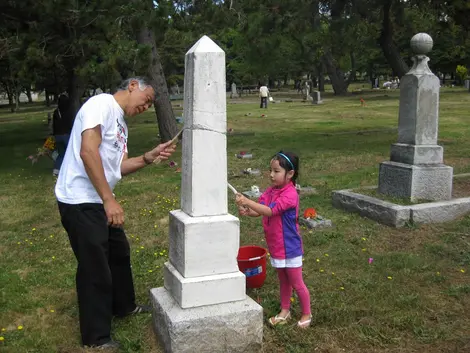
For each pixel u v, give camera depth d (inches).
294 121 860.0
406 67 589.0
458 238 223.8
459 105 1058.7
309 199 308.0
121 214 129.0
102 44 397.7
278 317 149.7
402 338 141.9
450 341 139.8
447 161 424.2
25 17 424.5
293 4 493.7
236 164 446.6
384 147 519.5
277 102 1467.8
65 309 166.4
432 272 188.7
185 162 136.0
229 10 486.3
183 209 138.9
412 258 201.2
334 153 487.8
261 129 749.3
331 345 137.6
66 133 405.1
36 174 426.9
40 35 398.9
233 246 133.6
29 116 1294.3
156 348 135.9
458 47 1285.7
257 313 130.7
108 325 139.3
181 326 123.8
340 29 532.1
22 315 162.6
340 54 576.1
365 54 1914.4
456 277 184.7
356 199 270.2
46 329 151.6
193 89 128.0
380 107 1095.0
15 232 259.0
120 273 153.0
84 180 134.3
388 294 169.2
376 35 566.6
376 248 218.2
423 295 169.3
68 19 380.2
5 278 191.6
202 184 131.1
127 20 421.1
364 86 2664.9
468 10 477.7
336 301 163.8
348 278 183.6
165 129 546.3
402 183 266.4
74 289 181.9
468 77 2009.1
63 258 215.8
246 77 2004.2
